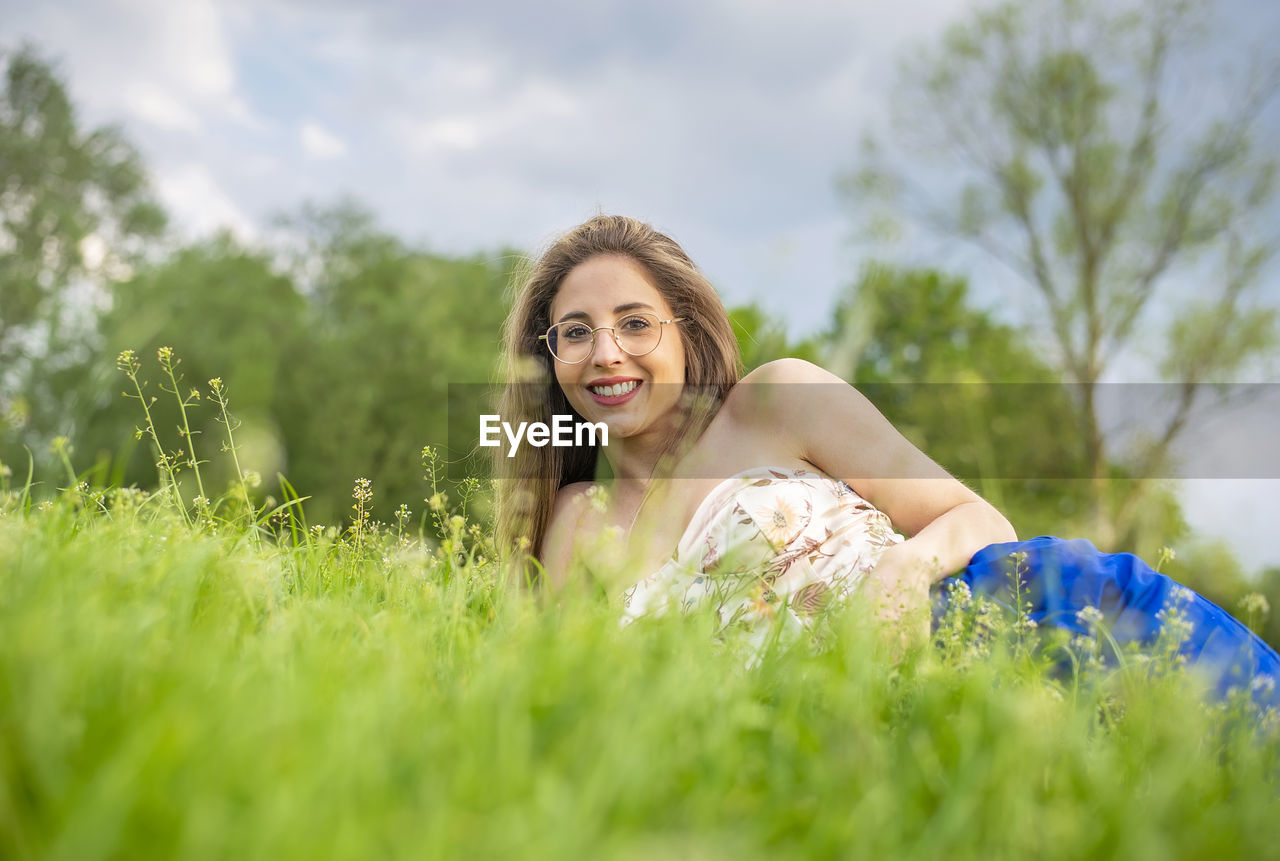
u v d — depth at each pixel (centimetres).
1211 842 94
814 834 86
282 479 201
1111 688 145
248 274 2083
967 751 100
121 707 85
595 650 113
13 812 72
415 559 185
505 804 82
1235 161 1506
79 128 2122
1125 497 1060
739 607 172
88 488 185
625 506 267
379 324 2052
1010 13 1602
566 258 273
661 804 90
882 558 211
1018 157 1591
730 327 277
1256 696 173
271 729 84
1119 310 1491
